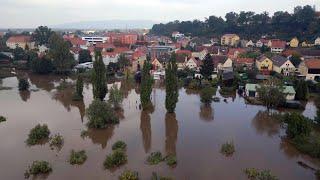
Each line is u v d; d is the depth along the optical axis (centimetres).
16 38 18875
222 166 4703
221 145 5484
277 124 6581
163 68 12150
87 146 5434
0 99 8481
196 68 12138
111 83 10556
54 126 6378
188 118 6962
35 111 7412
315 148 5081
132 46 18775
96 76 7531
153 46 18950
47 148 5325
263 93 7431
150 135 5962
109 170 4569
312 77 10138
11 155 5031
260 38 19775
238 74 10656
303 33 18825
